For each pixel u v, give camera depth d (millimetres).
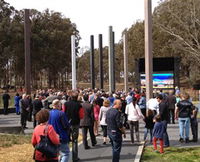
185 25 51969
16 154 12539
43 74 91750
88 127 13773
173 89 34344
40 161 7234
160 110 13469
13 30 67062
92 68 41938
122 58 82812
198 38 56500
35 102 19734
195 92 56250
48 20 75000
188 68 76250
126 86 38812
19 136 16891
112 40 37844
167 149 13641
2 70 74812
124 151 12961
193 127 15305
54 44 73125
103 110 14586
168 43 71875
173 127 20250
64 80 101312
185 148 13812
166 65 34562
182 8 55562
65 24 76500
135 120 14695
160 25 56906
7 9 70625
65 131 9438
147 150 13484
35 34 70688
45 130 7312
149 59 19703
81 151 13117
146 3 19734
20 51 68688
